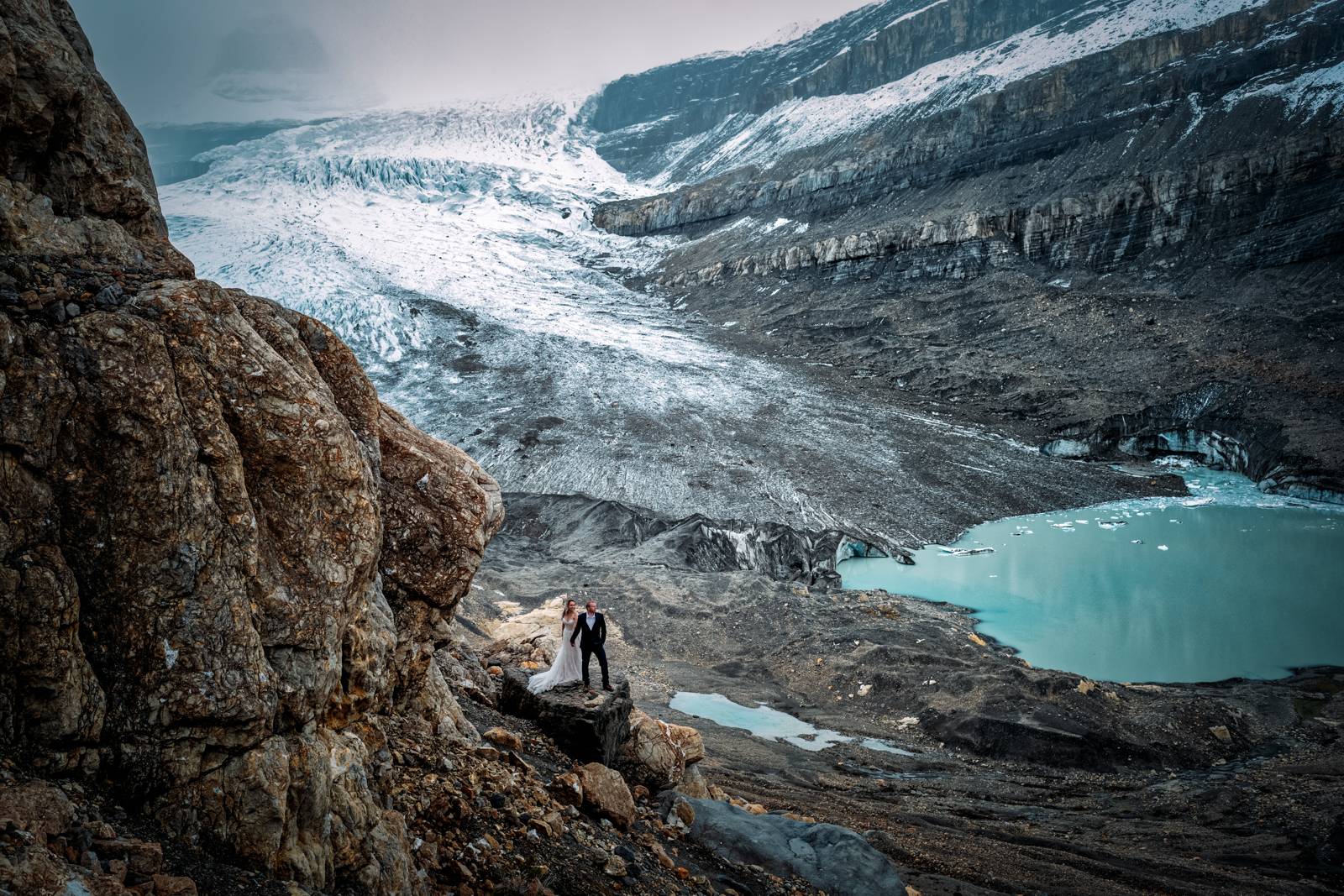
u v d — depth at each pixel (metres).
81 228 6.92
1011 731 29.47
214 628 5.82
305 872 5.86
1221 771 27.75
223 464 6.21
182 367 6.19
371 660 7.78
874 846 17.20
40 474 5.44
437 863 7.46
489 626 31.94
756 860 11.87
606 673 13.45
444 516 9.96
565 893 8.15
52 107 7.03
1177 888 17.06
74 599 5.34
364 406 9.05
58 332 5.74
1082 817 23.03
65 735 5.16
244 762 5.76
